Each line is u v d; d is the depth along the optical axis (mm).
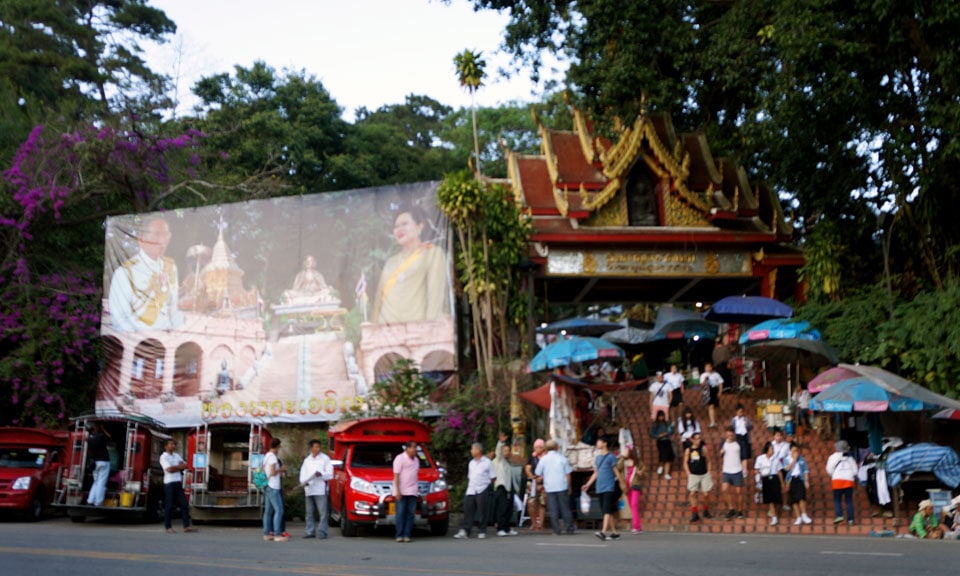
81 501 22922
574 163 32688
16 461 24859
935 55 24156
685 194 32469
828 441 26250
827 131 26156
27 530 20203
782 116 25516
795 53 24062
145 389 32125
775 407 26688
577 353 24891
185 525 20906
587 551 15562
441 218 29781
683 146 34375
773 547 16031
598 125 35562
